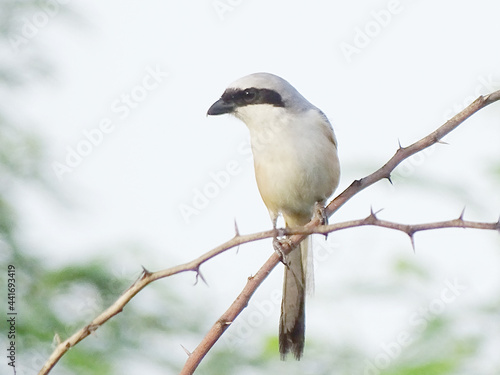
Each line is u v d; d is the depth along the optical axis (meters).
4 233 11.16
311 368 11.41
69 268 10.95
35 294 10.79
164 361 10.77
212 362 11.24
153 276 6.30
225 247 6.34
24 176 12.08
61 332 10.45
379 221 6.22
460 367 9.91
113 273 11.27
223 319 6.69
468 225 5.95
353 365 11.39
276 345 11.53
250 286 6.92
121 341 10.67
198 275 6.29
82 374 10.10
